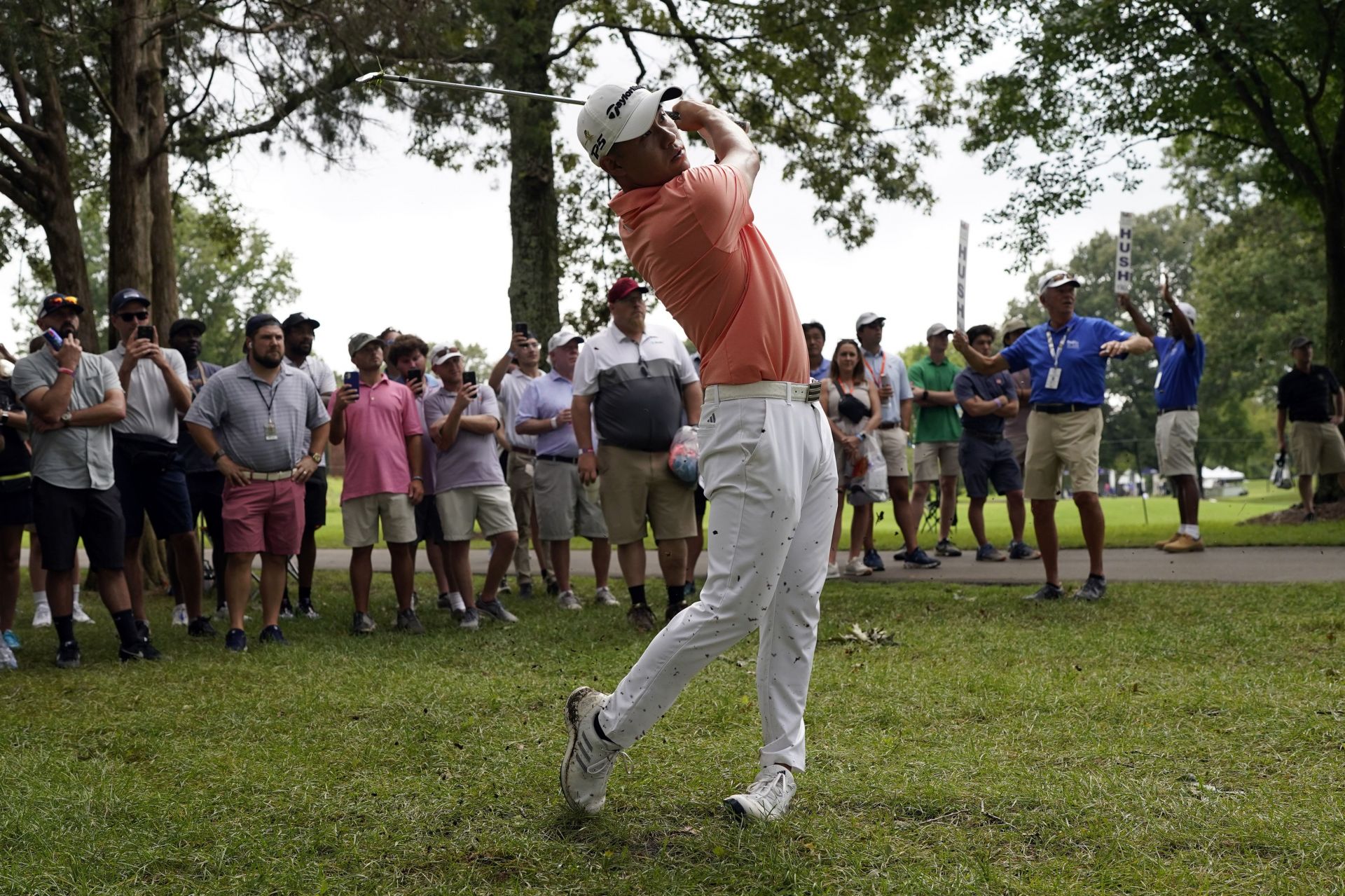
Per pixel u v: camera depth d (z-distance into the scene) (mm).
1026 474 7863
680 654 3207
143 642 6684
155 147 11562
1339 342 17281
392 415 7684
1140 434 69438
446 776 3852
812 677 5270
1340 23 15938
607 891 2855
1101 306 72250
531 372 9586
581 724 3303
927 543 13453
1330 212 17172
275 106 11711
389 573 12133
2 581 7199
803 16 15805
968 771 3707
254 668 6062
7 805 3588
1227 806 3307
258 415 7023
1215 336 40781
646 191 3199
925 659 5723
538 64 14977
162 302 12258
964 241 7051
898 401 10609
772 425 3195
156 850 3186
